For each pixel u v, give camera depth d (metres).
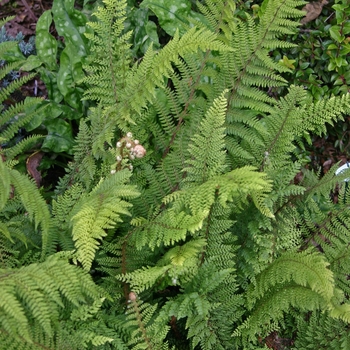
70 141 1.26
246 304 1.05
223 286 1.03
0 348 0.83
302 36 1.38
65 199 1.03
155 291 1.05
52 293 0.81
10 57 1.27
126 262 1.02
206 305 0.95
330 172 1.11
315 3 1.37
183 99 1.16
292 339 1.17
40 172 1.25
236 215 1.10
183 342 1.08
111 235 1.03
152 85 0.96
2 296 0.77
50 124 1.24
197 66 1.15
